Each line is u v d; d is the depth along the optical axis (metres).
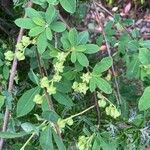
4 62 0.38
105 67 0.34
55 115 0.29
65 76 0.36
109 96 0.40
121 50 0.41
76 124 0.43
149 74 0.36
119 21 0.45
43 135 0.30
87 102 0.44
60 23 0.33
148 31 0.81
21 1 0.40
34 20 0.33
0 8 0.52
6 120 0.33
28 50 0.36
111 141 0.35
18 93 0.46
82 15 0.55
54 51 0.34
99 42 0.44
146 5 0.82
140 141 0.39
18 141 0.42
